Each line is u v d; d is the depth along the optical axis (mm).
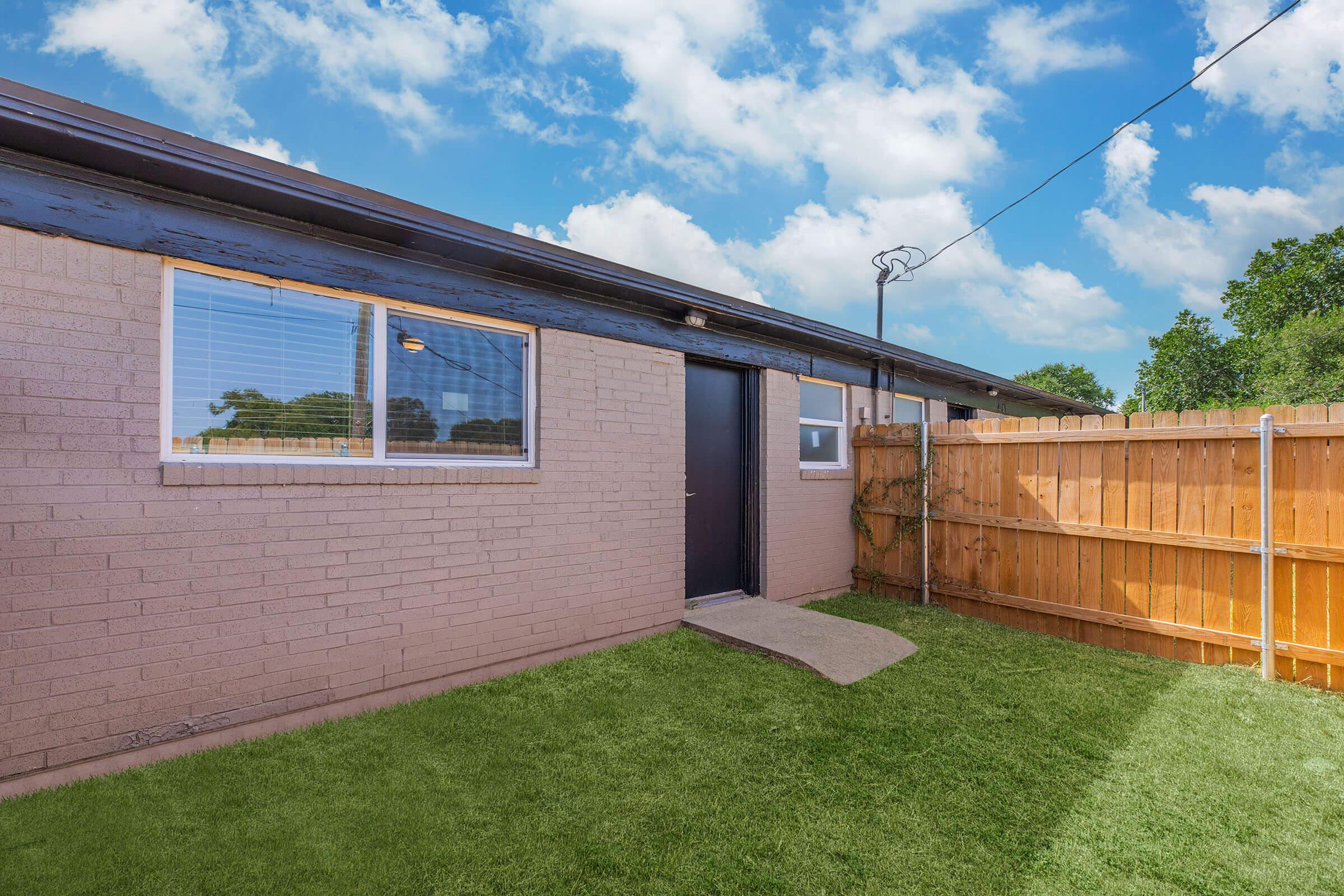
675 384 5375
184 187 2975
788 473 6523
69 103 2473
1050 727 3496
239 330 3270
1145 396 33469
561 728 3391
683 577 5426
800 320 6039
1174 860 2318
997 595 5988
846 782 2877
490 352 4266
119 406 2811
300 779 2793
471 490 4031
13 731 2557
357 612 3537
